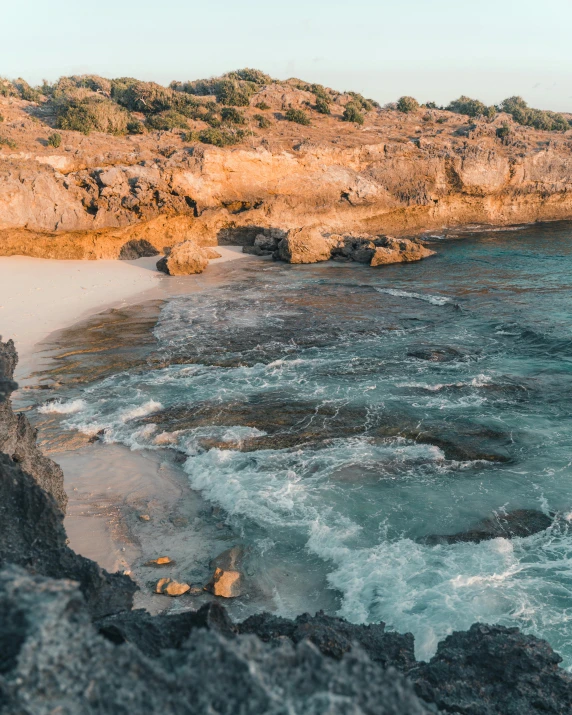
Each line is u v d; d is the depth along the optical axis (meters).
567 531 12.05
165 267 42.38
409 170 58.16
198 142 56.62
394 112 85.81
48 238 44.22
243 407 18.86
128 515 12.91
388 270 43.06
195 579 10.66
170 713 3.30
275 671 3.55
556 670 6.45
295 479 14.33
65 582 3.77
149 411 18.72
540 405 18.39
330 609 9.98
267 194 53.56
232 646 3.61
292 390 20.33
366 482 14.16
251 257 49.22
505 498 13.32
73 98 62.06
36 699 3.14
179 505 13.41
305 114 73.00
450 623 9.38
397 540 11.90
